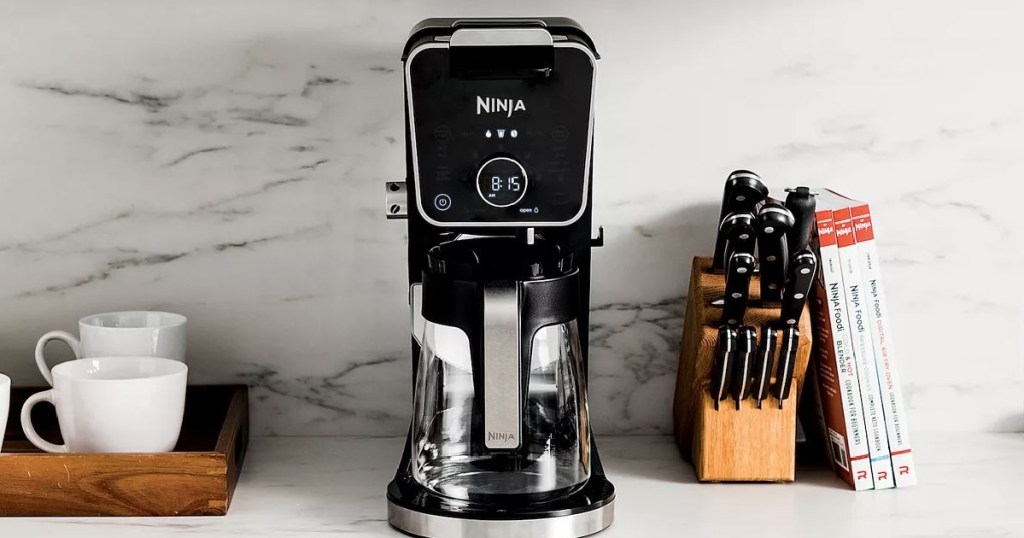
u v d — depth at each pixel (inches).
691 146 48.8
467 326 35.8
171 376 41.6
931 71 48.4
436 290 36.7
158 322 47.9
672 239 49.4
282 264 49.3
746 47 48.0
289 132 48.3
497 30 37.0
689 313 46.8
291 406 50.3
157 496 40.3
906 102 48.6
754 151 48.9
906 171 49.2
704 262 46.6
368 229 49.1
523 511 37.3
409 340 50.1
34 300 49.2
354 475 45.4
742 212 42.2
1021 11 47.9
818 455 47.4
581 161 38.6
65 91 47.6
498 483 38.3
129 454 40.2
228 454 41.1
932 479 44.8
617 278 49.8
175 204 48.7
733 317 42.5
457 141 38.3
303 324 49.8
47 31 47.1
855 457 43.4
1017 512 41.6
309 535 38.9
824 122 48.7
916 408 50.6
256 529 39.5
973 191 49.4
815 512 41.3
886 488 43.7
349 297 49.7
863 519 40.8
